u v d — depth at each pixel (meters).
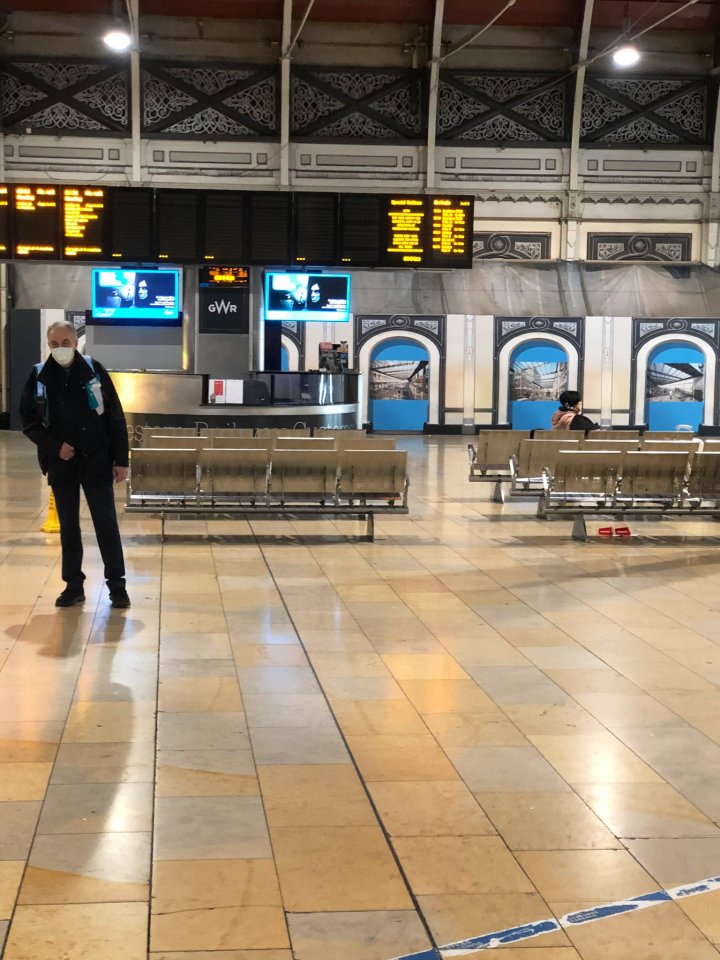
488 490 14.36
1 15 26.09
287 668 5.55
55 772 4.07
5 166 26.83
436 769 4.16
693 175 28.58
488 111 28.00
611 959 2.81
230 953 2.82
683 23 27.47
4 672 5.39
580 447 11.15
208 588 7.55
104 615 6.66
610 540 9.98
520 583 7.88
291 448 10.70
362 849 3.45
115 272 20.25
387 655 5.84
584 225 28.70
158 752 4.30
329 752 4.34
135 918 2.99
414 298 28.42
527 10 26.84
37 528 10.19
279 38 26.97
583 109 28.22
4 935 2.89
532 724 4.71
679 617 6.83
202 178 27.31
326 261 19.45
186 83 27.09
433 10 26.64
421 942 2.89
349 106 27.50
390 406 28.48
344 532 10.33
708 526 11.00
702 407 28.78
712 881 3.25
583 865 3.35
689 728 4.68
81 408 6.67
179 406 18.66
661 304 28.56
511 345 28.53
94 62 26.75
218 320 20.31
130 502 9.70
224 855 3.39
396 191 27.83
